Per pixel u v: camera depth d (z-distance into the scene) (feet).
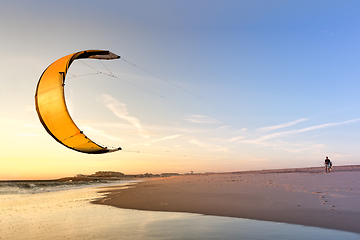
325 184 54.90
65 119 34.58
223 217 31.81
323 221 27.50
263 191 49.80
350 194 41.57
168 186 79.15
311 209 32.73
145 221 31.09
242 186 61.31
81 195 71.05
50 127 35.88
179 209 38.09
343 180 59.11
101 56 49.65
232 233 24.44
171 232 25.39
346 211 31.04
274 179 76.33
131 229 27.25
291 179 70.54
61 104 35.04
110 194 67.00
